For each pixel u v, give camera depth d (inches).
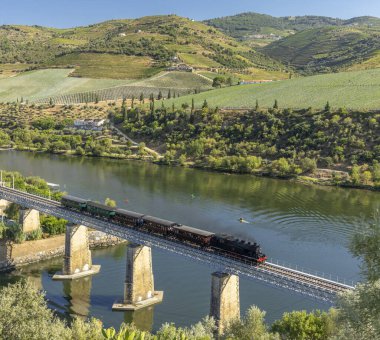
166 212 5595.5
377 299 1419.8
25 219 4372.5
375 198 6545.3
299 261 4128.9
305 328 2321.6
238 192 6756.9
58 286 3718.0
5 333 1872.5
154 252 4394.7
